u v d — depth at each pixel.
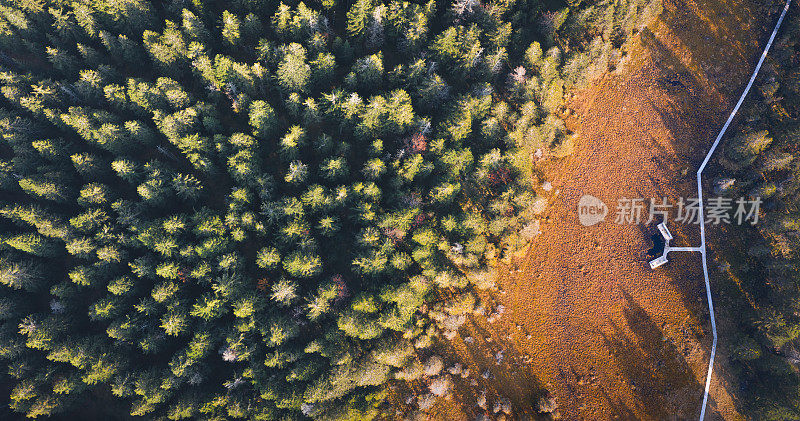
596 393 64.56
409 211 60.19
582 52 66.44
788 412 56.84
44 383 61.34
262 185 61.31
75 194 65.88
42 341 59.31
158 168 62.88
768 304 64.31
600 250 67.75
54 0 66.81
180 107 64.12
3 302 61.59
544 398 64.00
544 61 64.50
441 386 62.59
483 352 65.25
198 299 58.41
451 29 61.44
